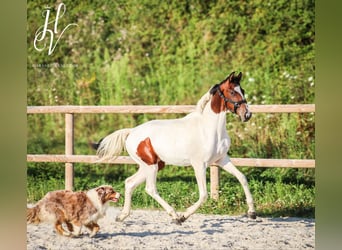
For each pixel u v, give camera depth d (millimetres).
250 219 8453
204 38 12297
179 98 12117
